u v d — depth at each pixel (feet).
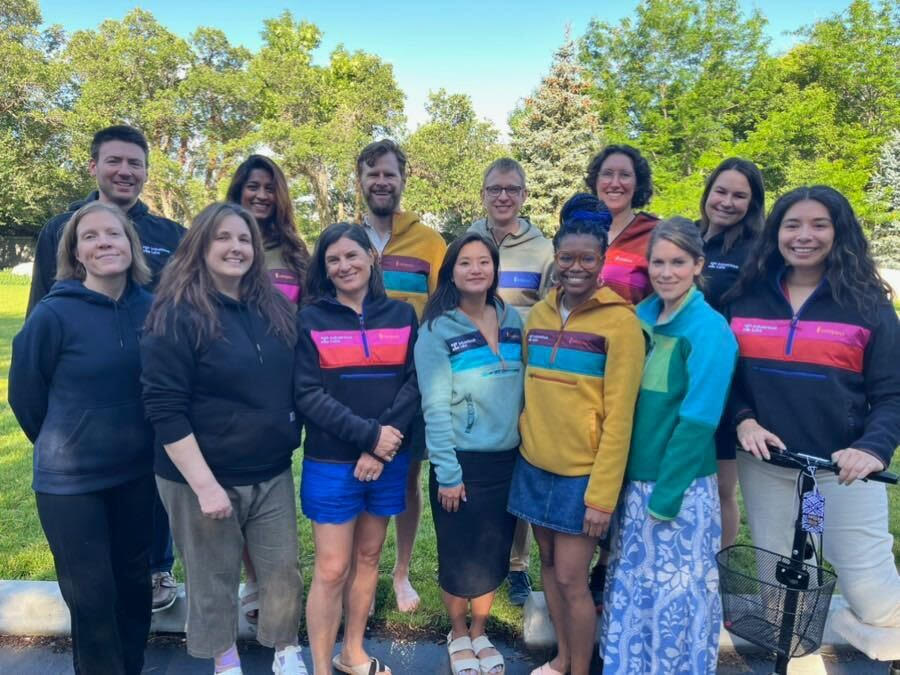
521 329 9.58
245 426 8.25
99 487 8.09
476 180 107.34
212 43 125.29
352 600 9.39
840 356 8.14
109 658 8.30
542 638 10.32
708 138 102.27
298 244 11.41
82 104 115.65
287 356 8.64
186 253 8.24
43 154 120.37
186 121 120.37
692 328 8.21
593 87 108.78
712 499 8.36
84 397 8.02
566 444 8.55
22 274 97.45
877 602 8.45
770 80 103.96
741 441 8.41
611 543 9.11
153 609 10.58
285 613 8.83
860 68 105.09
